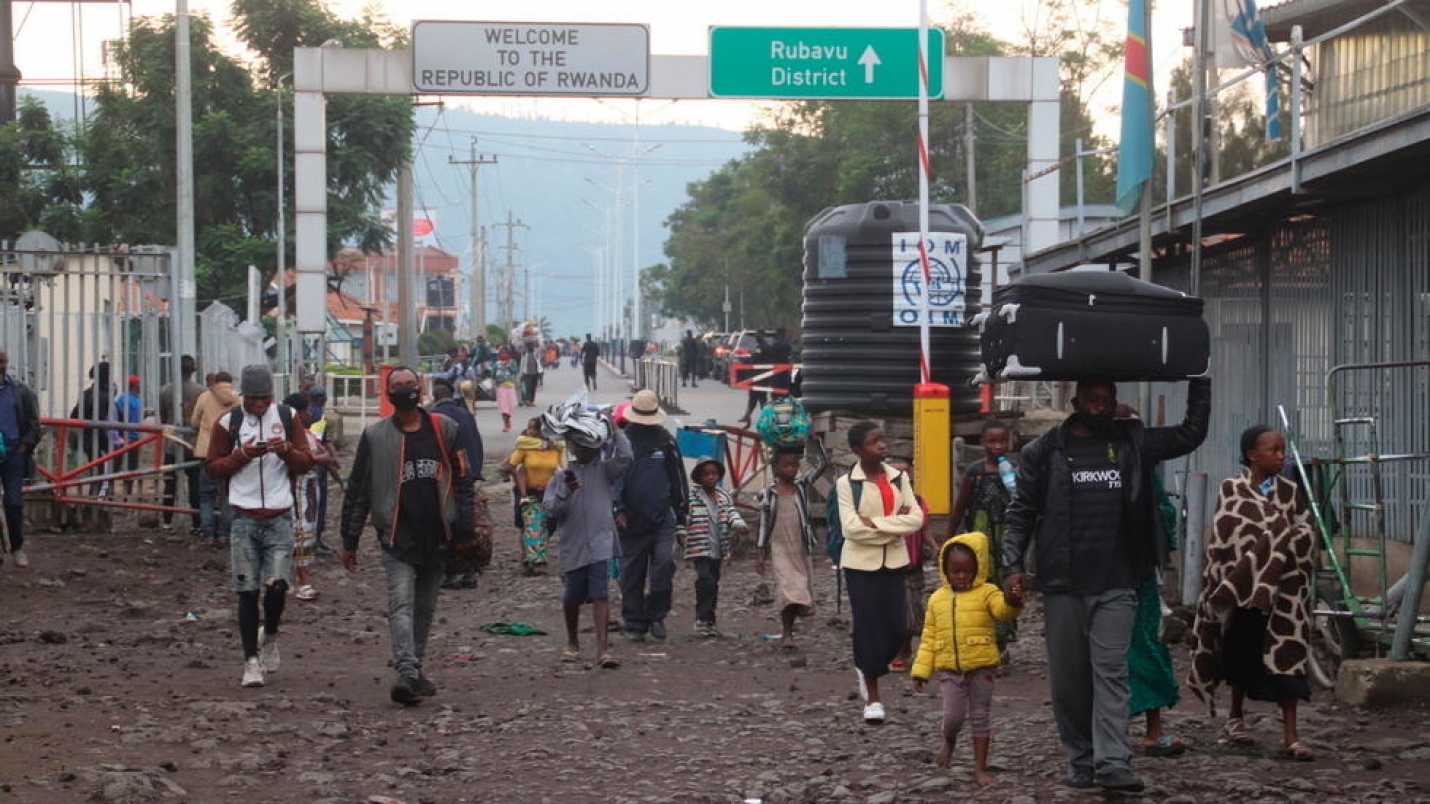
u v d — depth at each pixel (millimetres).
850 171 80312
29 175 64250
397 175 62906
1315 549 14422
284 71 65625
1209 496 23609
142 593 21016
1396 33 19953
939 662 11602
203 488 25422
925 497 23359
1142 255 18422
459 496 14664
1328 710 13523
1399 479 18297
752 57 34438
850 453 25969
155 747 12266
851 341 26031
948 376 26078
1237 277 22969
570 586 16984
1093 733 10906
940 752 11867
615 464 16969
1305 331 20719
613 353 143500
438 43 34438
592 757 12367
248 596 15008
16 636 17531
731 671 16578
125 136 65625
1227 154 23328
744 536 25828
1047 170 31438
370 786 11344
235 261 62250
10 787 10781
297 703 14203
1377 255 18750
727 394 73625
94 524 26219
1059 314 10742
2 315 26156
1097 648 10820
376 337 104750
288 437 15258
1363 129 16469
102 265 32219
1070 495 10867
